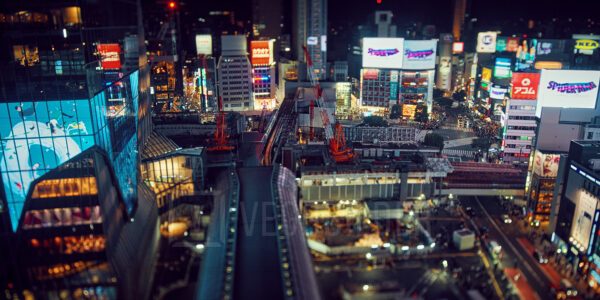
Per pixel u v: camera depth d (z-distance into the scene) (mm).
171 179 126750
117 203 96625
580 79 131375
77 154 90688
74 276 82438
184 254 101812
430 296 83500
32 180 92125
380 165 132750
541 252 105312
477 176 142125
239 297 72438
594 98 131000
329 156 146375
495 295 87000
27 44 87562
